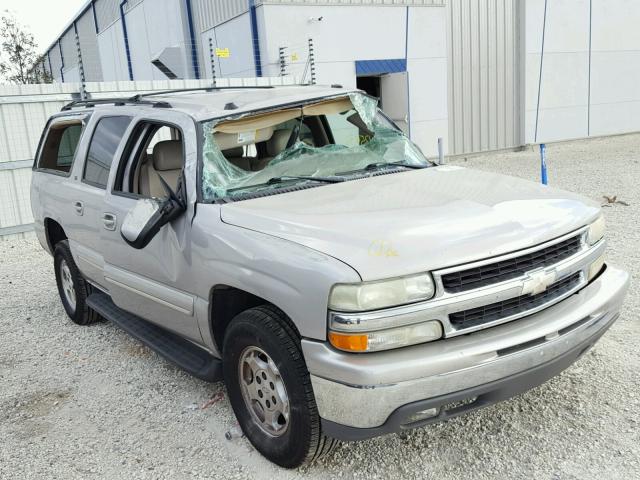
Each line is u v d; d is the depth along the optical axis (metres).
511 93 19.20
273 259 3.00
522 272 2.98
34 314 6.52
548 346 2.96
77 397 4.45
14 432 3.99
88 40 34.50
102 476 3.41
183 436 3.78
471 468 3.18
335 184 3.83
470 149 18.69
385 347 2.72
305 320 2.85
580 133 20.78
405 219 3.07
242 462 3.43
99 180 4.79
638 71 21.61
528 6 18.77
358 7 15.52
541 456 3.22
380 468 3.24
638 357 4.20
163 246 3.88
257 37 14.96
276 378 3.17
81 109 5.50
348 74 15.70
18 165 10.69
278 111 4.18
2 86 10.44
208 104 4.14
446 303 2.77
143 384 4.58
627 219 8.45
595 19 20.22
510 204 3.31
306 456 3.09
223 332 3.70
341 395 2.75
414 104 16.81
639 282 5.73
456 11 17.62
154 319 4.31
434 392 2.73
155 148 4.21
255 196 3.71
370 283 2.70
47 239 6.01
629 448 3.21
